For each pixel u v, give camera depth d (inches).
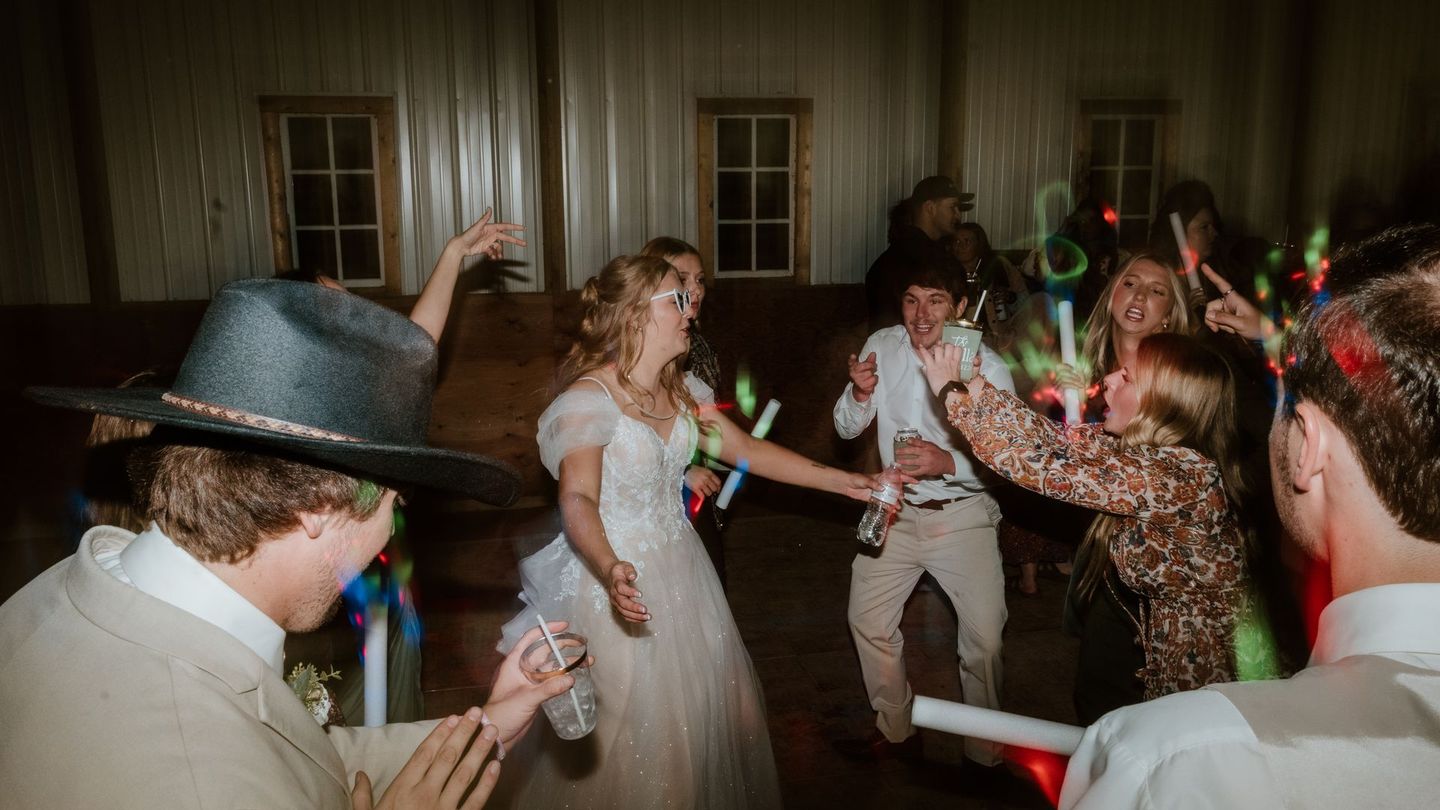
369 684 86.4
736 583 206.7
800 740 141.8
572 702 71.1
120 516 61.2
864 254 292.0
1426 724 30.3
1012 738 51.8
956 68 283.4
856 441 281.4
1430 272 32.7
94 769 36.7
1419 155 315.3
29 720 38.2
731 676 107.2
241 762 37.9
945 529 124.5
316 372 44.0
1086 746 35.5
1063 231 263.7
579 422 98.3
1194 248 194.2
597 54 263.4
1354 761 30.3
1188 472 86.7
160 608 39.6
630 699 98.3
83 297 242.8
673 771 98.7
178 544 42.0
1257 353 125.1
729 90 274.7
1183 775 31.3
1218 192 312.8
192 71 243.1
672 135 272.7
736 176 280.7
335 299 46.0
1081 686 102.5
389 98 254.5
